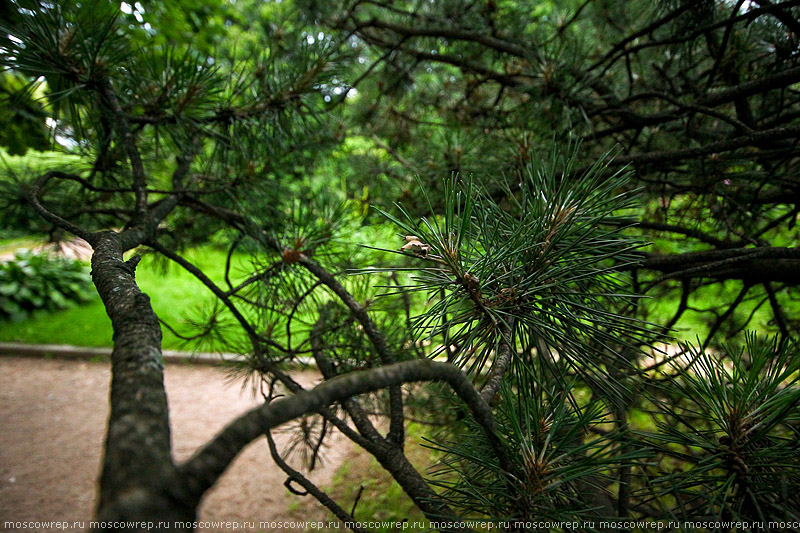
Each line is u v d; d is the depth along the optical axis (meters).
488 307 0.82
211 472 0.33
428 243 0.83
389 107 3.76
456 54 3.19
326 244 1.92
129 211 1.99
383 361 1.47
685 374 0.89
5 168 2.41
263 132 1.89
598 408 0.82
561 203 0.91
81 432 4.44
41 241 2.61
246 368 2.05
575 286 1.09
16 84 2.67
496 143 2.26
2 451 4.09
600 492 0.99
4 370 5.54
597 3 3.06
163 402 0.42
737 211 2.01
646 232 2.38
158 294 6.80
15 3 1.31
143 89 1.64
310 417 2.04
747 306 3.13
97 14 1.49
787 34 1.83
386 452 1.13
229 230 2.53
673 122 2.28
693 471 0.75
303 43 2.04
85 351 5.91
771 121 1.95
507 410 0.81
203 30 3.66
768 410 0.76
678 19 2.16
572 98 2.09
